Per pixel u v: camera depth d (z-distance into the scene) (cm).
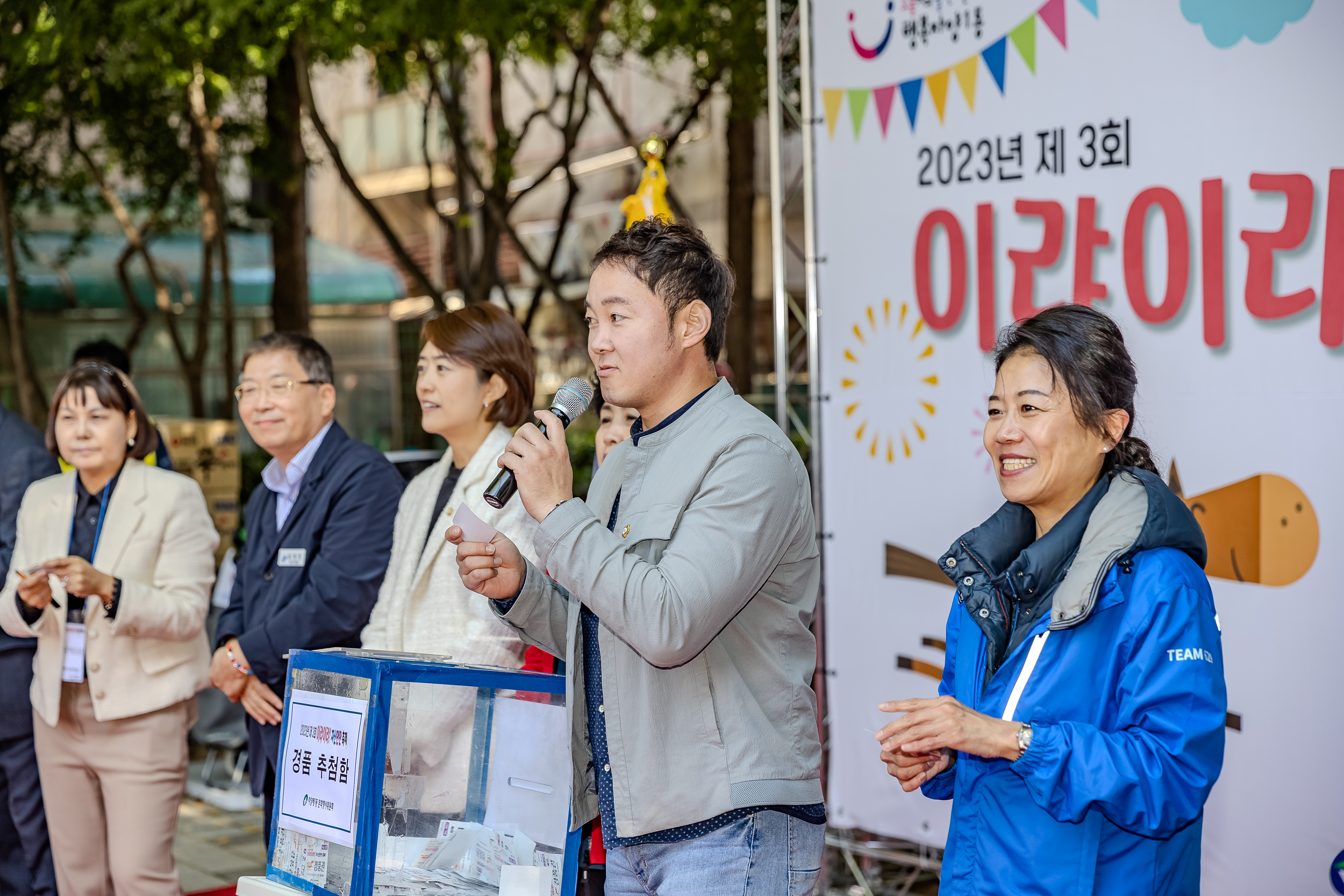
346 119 1759
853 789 384
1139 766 161
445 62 853
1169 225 317
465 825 192
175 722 333
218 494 615
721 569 174
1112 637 172
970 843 183
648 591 170
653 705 185
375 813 181
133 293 998
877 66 372
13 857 363
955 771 195
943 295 360
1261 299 304
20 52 670
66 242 1159
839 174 382
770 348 1226
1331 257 293
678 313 189
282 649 292
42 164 946
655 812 183
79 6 665
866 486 379
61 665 326
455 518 205
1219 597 312
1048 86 337
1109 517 174
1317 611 296
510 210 880
